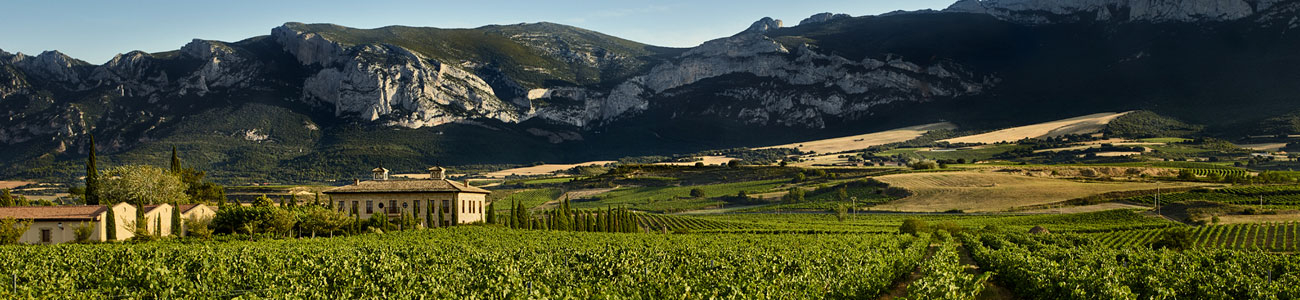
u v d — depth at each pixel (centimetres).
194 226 8569
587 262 5084
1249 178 17875
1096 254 5612
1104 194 16075
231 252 5550
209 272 4200
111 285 3950
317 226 9012
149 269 4159
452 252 5822
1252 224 11025
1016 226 12838
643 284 3581
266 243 7256
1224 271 4281
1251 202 13650
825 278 3806
